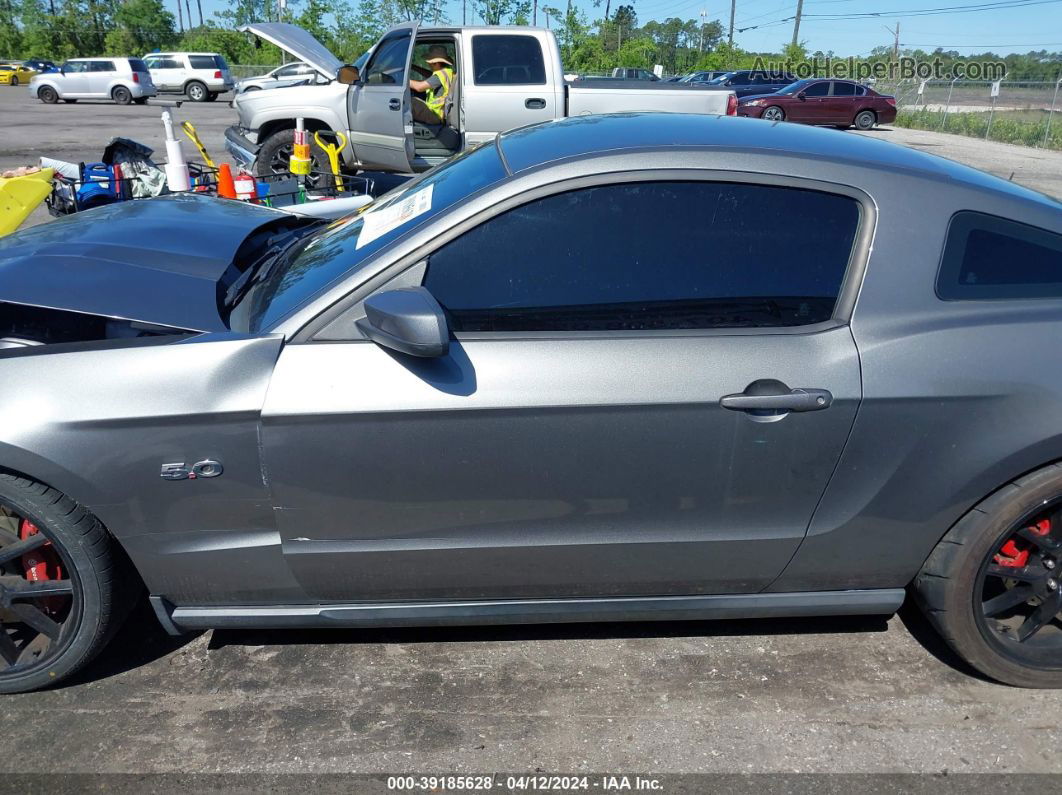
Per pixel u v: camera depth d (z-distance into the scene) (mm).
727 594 2438
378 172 9680
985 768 2215
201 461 2135
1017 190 2439
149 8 56219
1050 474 2230
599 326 2182
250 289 2625
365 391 2107
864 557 2354
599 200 2213
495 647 2648
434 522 2234
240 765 2193
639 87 8617
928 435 2195
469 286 2188
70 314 2432
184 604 2375
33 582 2309
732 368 2141
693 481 2209
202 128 19172
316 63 8172
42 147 14609
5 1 55781
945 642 2477
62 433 2086
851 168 2256
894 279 2207
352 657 2602
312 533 2236
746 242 2221
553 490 2201
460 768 2193
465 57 8180
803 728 2340
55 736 2279
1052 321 2225
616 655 2621
